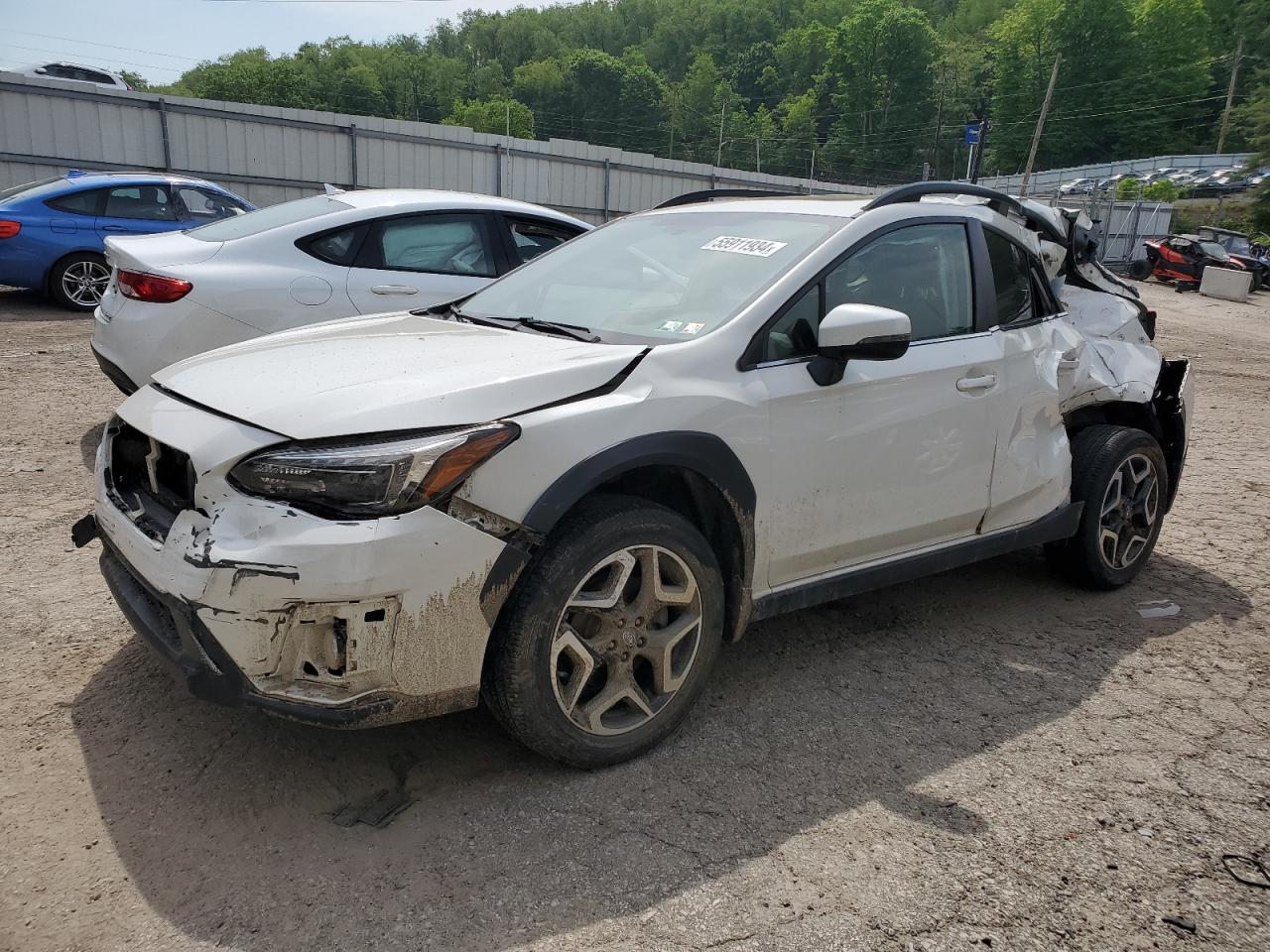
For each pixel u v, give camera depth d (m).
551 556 2.60
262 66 107.69
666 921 2.25
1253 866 2.57
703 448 2.86
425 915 2.24
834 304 3.34
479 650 2.52
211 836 2.49
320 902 2.27
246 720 3.03
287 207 6.40
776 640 3.85
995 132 105.62
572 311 3.52
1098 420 4.61
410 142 27.67
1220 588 4.67
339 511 2.37
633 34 175.00
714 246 3.61
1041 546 5.16
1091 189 36.78
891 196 3.66
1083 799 2.84
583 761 2.78
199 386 2.85
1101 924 2.32
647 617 2.85
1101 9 98.44
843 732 3.16
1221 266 29.88
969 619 4.16
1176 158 72.56
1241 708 3.46
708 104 133.38
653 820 2.63
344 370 2.83
